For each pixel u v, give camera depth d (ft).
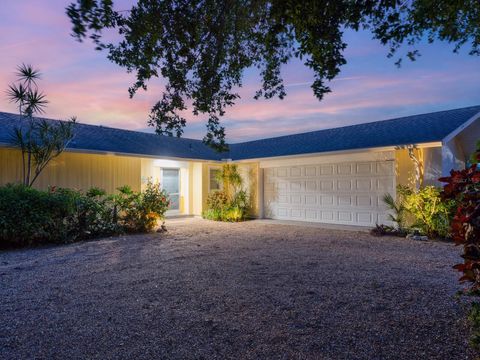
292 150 46.24
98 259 22.93
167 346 10.12
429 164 33.45
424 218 30.66
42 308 13.47
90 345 10.21
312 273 18.61
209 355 9.56
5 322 12.03
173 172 53.26
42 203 28.12
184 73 14.53
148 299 14.46
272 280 17.22
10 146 32.65
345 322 11.78
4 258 23.56
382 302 13.79
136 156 41.83
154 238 32.35
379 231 32.78
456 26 13.38
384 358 9.27
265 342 10.34
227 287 16.06
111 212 34.71
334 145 42.11
